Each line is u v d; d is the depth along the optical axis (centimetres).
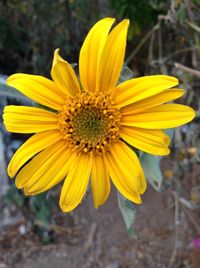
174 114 10
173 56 19
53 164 11
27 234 22
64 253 21
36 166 11
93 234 22
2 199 22
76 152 11
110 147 11
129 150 11
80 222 22
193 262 20
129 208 11
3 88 11
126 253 21
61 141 11
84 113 11
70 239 22
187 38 18
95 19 20
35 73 21
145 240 21
